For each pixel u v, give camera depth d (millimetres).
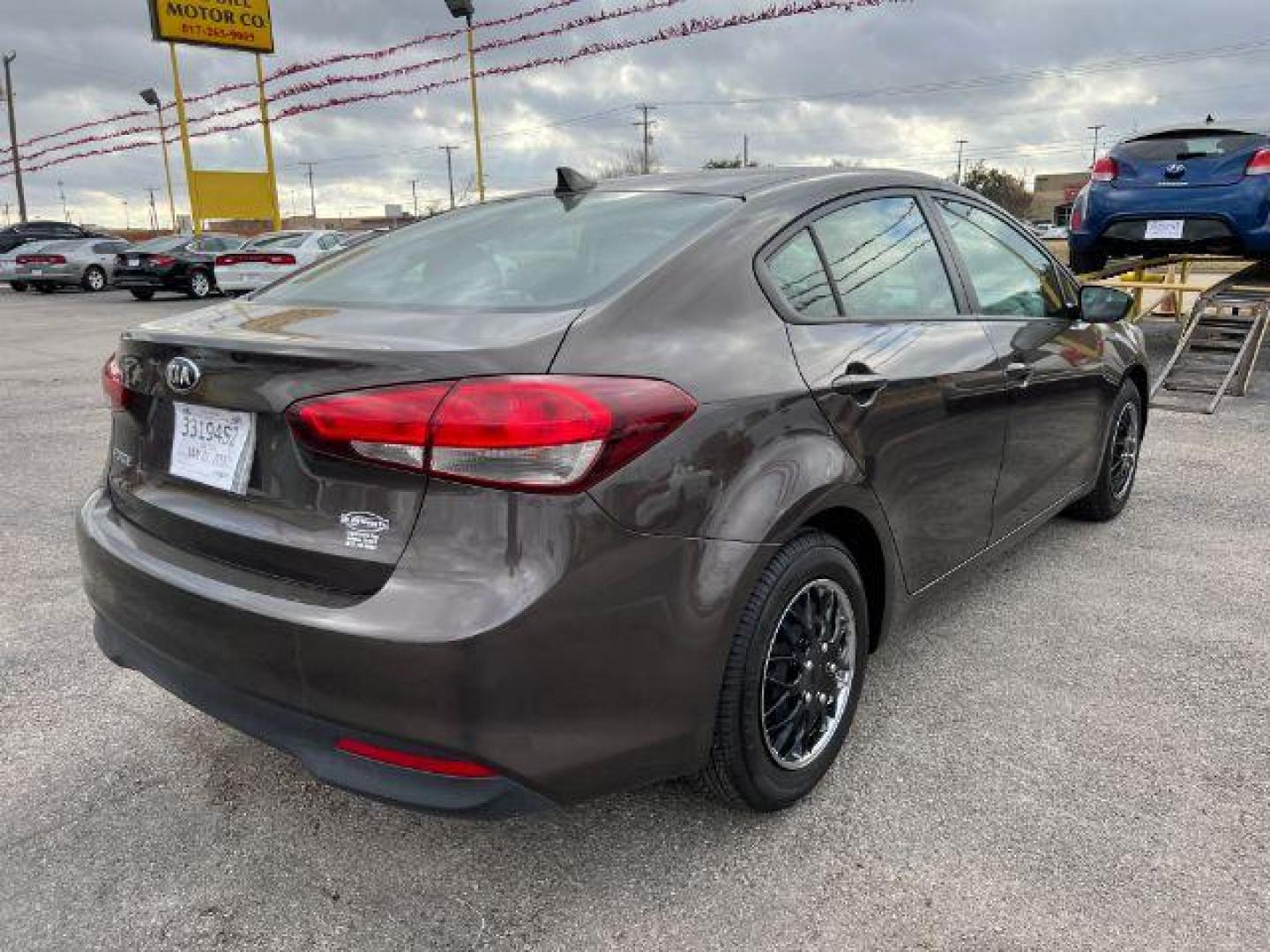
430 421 1844
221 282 19703
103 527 2473
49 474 5895
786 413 2283
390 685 1856
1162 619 3578
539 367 1921
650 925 2115
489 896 2213
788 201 2664
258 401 2049
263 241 20625
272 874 2295
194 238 22938
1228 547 4301
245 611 2010
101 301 22578
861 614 2617
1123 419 4574
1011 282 3551
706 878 2256
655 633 2008
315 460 1995
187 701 2229
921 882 2217
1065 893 2166
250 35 24000
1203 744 2746
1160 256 8672
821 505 2334
